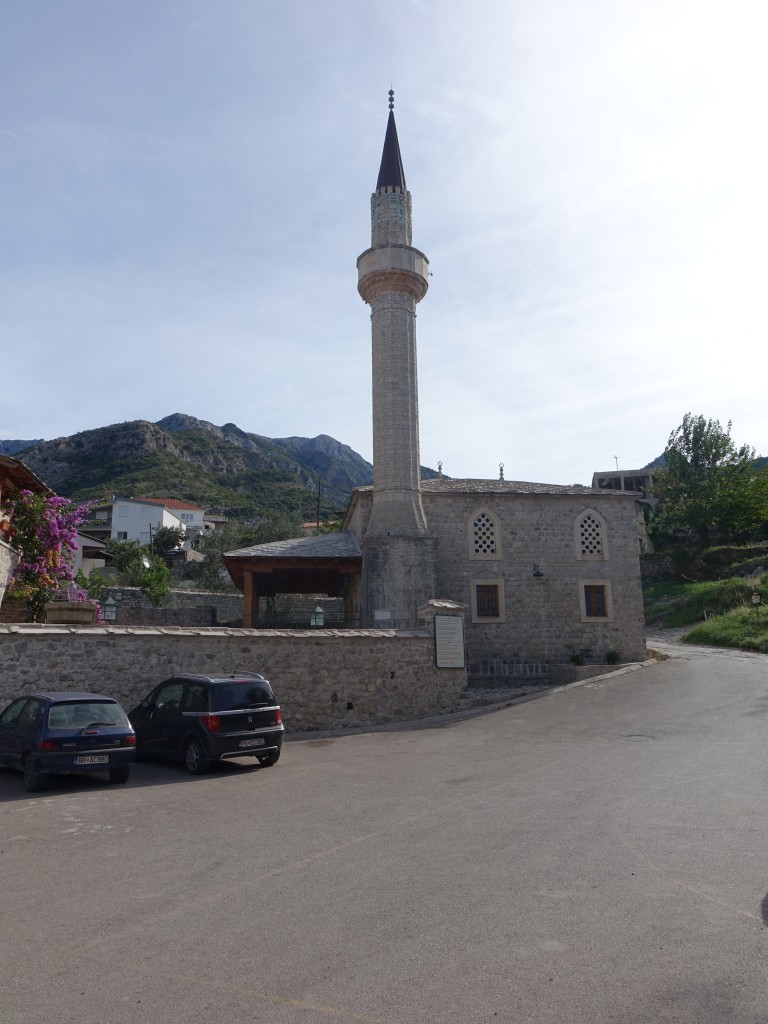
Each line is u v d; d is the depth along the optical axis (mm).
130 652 14711
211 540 60438
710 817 8016
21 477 20828
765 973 4441
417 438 26906
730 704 16922
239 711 11875
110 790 10336
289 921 5328
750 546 52531
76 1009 4098
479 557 26938
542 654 26594
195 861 6824
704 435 57844
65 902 5801
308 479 190500
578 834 7453
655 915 5352
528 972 4477
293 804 9148
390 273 27000
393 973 4484
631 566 27781
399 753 13242
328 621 31500
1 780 11164
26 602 20312
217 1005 4133
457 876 6258
